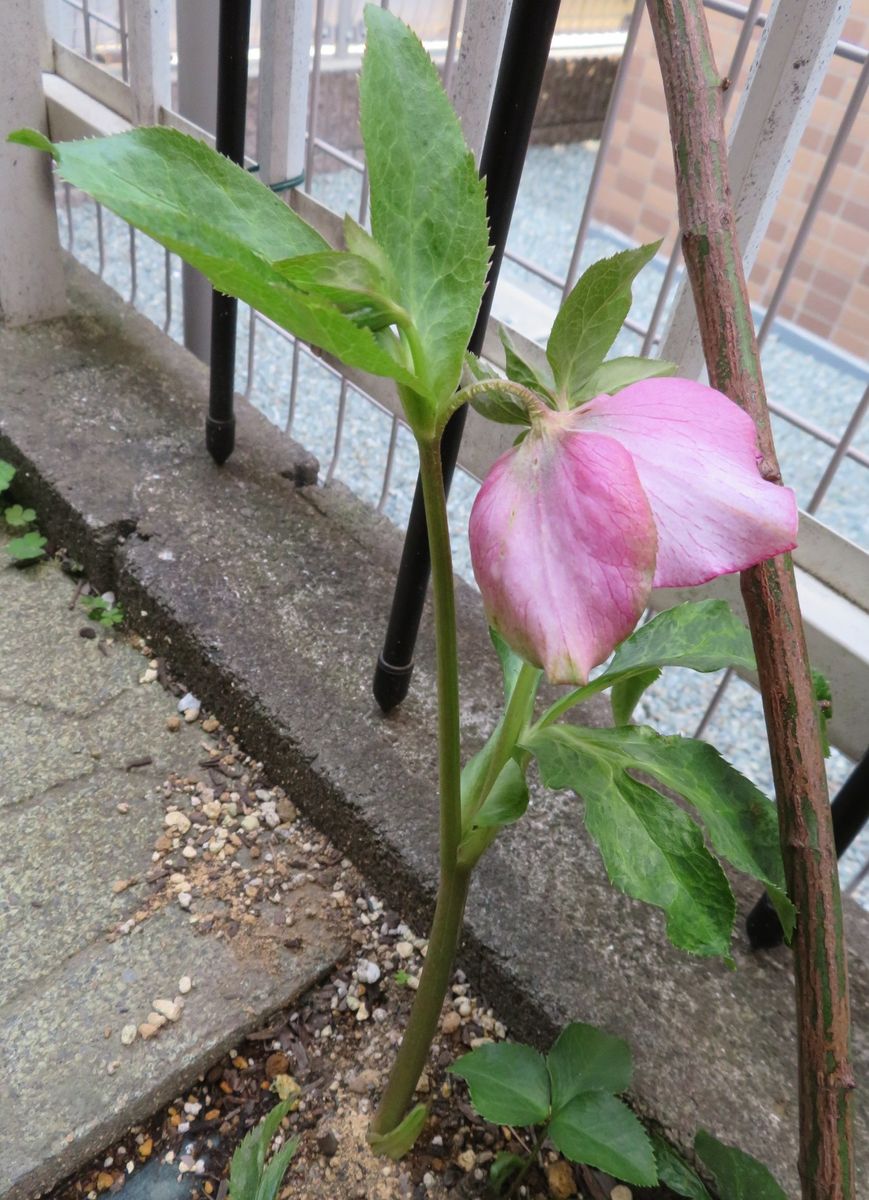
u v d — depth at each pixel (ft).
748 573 0.57
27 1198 0.99
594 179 1.27
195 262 0.44
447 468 1.11
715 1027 1.08
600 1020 1.07
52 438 1.71
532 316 2.24
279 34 1.45
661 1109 1.00
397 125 0.56
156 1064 1.07
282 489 1.70
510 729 0.81
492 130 0.87
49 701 1.45
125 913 1.21
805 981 0.59
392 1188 1.04
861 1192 0.96
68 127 1.86
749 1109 1.01
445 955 0.89
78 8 2.13
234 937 1.20
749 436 0.50
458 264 0.55
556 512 0.47
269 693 1.36
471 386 0.52
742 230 1.11
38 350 1.92
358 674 1.41
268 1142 0.94
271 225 0.55
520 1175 1.04
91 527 1.56
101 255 2.43
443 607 0.65
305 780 1.31
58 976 1.14
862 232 2.56
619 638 0.46
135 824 1.31
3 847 1.26
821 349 2.93
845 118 1.04
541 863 1.21
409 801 1.26
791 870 0.59
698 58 0.57
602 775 0.77
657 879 0.72
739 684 2.10
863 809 0.99
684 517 0.47
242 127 1.33
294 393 1.92
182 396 1.87
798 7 0.95
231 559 1.55
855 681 1.13
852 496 2.61
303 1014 1.16
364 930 1.23
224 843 1.30
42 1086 1.04
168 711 1.46
